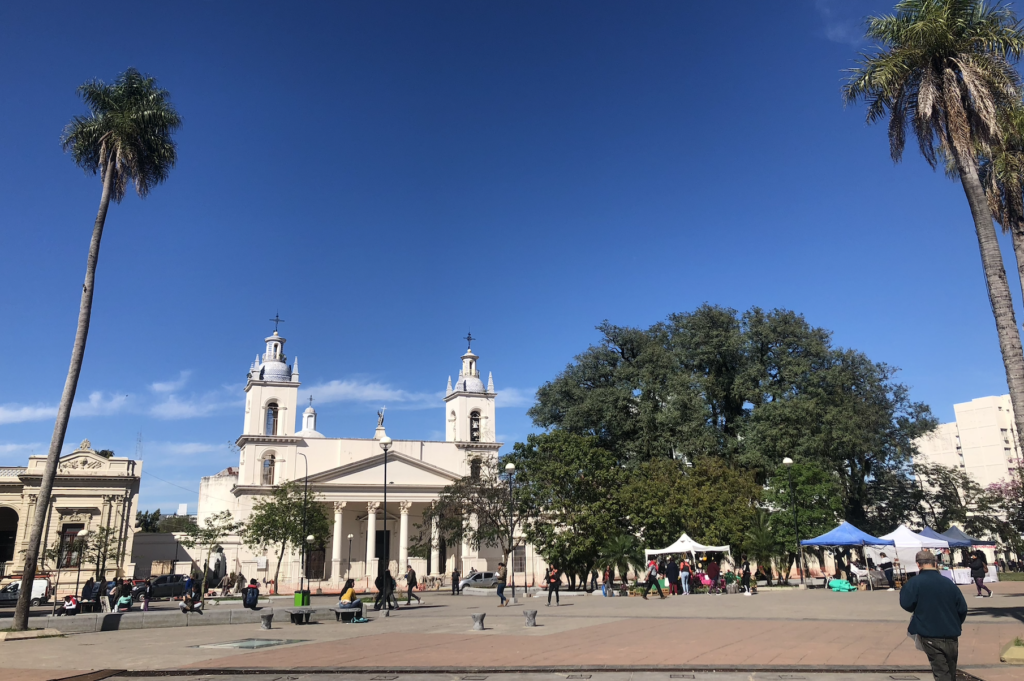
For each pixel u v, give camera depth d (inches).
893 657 489.4
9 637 760.3
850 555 1612.9
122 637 772.0
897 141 754.2
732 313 2057.1
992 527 2413.9
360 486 2460.6
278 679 478.9
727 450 1919.3
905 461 2048.5
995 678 399.9
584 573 1605.6
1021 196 722.2
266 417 2571.4
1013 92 685.9
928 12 690.8
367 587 2194.9
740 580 1433.3
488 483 1814.7
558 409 2201.0
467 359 2967.5
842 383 1889.8
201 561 2397.9
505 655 554.9
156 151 999.6
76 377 904.9
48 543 2113.7
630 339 2150.6
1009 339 622.5
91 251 942.4
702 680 433.4
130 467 2239.2
